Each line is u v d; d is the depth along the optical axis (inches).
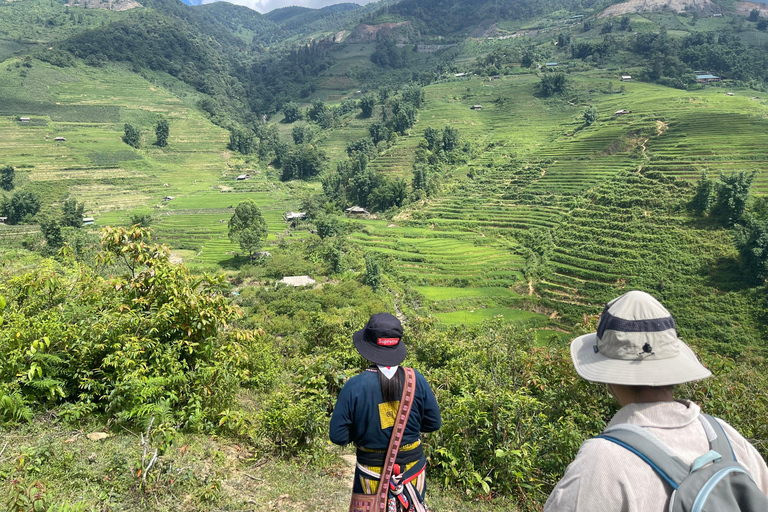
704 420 64.7
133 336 250.2
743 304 2233.0
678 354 65.0
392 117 6569.9
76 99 7180.1
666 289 2431.1
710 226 2741.1
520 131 5526.6
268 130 7480.3
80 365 236.2
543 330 2292.1
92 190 4793.3
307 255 3152.1
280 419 264.1
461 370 377.7
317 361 370.9
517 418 245.9
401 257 3149.6
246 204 3097.9
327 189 4776.1
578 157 4215.1
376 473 109.5
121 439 207.3
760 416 258.7
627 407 66.5
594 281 2632.9
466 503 230.1
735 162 3378.4
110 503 162.9
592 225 3144.7
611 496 56.8
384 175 4879.4
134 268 303.0
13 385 208.5
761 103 5295.3
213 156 6378.0
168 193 5000.0
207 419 263.7
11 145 5378.9
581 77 7121.1
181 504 176.1
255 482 215.8
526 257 3026.6
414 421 111.8
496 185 4217.5
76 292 292.7
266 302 2266.2
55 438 195.2
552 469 236.5
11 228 3457.2
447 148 5196.9
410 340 537.3
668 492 55.8
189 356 278.7
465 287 2785.4
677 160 3572.8
